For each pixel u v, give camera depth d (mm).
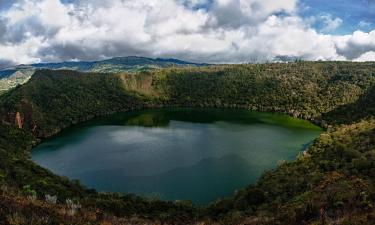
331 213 24172
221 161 119938
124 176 107688
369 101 189625
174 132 169500
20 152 130750
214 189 96250
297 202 43438
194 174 107812
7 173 67375
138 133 168750
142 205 64375
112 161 122812
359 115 173875
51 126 183375
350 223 20859
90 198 59844
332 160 87312
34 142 153625
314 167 85562
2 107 183125
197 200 89562
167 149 136375
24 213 17562
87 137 164125
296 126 184625
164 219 52938
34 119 181250
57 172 113062
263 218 34750
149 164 118062
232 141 147875
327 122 183500
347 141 107125
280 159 121250
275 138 153375
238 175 106250
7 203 18203
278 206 51156
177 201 75938
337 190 35531
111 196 73000
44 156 132625
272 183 79062
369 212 22438
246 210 60812
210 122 199125
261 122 197250
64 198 52812
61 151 139250
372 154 79125
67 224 18656
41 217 17766
